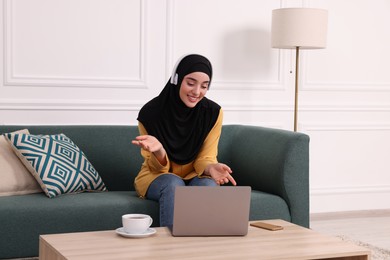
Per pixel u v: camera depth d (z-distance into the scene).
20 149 3.56
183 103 3.65
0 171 3.51
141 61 4.63
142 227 2.66
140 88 4.66
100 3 4.50
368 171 5.48
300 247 2.54
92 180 3.74
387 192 5.53
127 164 4.09
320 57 5.27
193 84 3.52
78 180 3.63
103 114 4.55
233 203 2.72
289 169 3.71
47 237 2.62
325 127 5.29
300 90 5.21
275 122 5.12
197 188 2.69
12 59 4.29
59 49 4.41
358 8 5.38
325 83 5.30
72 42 4.44
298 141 3.72
